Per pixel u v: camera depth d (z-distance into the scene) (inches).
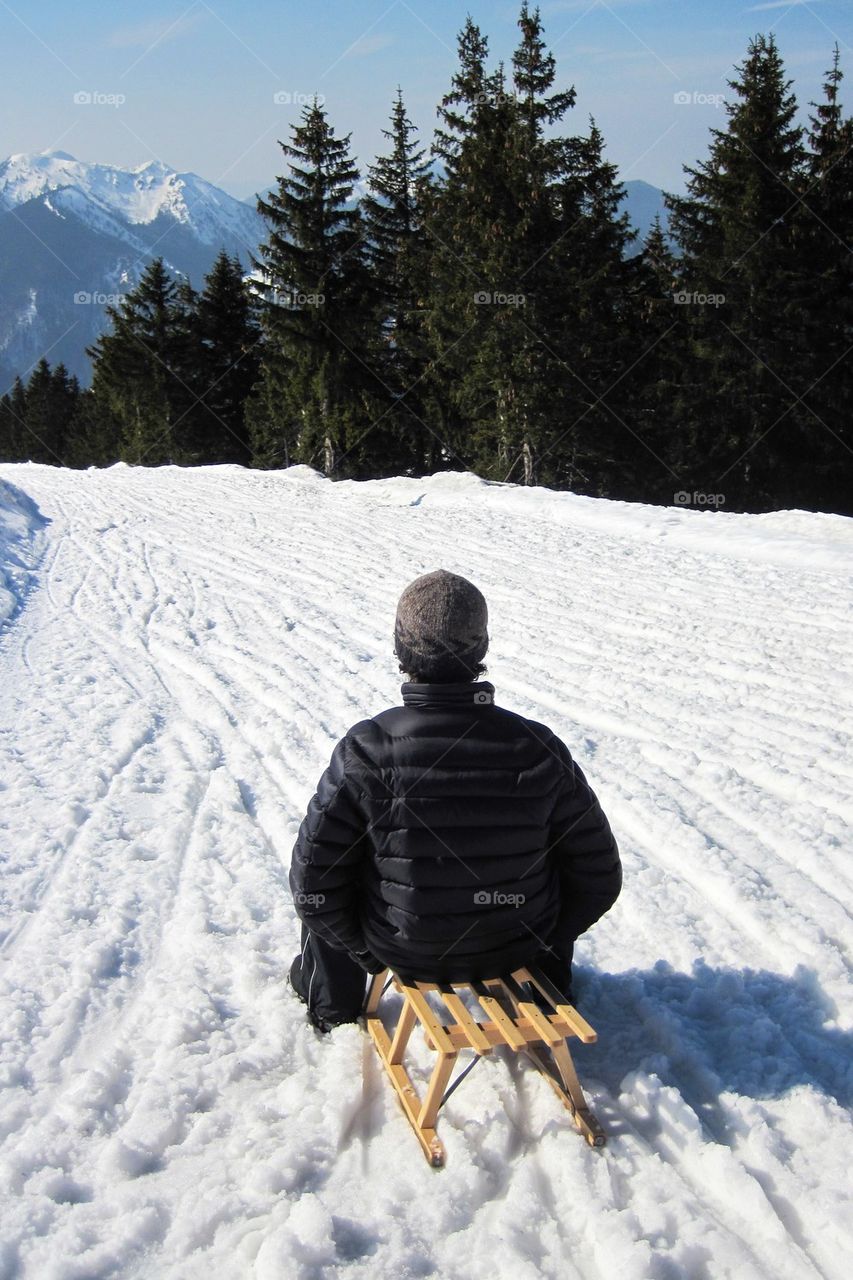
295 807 202.2
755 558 414.0
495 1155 104.6
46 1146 105.8
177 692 288.5
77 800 205.3
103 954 144.4
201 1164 103.9
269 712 261.9
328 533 547.8
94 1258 91.0
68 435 2933.1
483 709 106.9
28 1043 124.6
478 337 1190.9
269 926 154.2
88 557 516.4
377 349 1411.2
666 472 1272.1
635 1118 109.0
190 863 177.2
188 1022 127.0
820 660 275.1
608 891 113.5
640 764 213.8
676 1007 128.8
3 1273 90.0
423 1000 108.3
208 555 507.5
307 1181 101.6
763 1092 111.3
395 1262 90.7
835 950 139.3
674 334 1290.6
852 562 387.2
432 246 1414.9
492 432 1227.9
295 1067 120.6
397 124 1550.2
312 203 1348.4
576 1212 96.4
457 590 105.7
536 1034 106.8
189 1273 90.0
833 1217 93.9
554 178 1168.2
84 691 289.0
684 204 1250.6
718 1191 98.8
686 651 292.8
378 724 107.2
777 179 1165.7
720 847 174.4
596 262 1190.3
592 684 270.1
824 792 192.5
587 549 454.0
